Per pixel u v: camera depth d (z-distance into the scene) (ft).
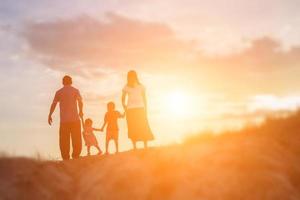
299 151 28.09
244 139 29.76
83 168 31.24
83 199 27.12
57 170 29.73
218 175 25.66
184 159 27.94
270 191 24.63
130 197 26.35
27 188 26.89
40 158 31.30
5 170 27.96
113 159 30.35
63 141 40.34
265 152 27.30
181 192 25.34
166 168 27.55
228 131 33.09
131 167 28.14
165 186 26.13
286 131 30.68
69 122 40.09
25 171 28.19
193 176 26.08
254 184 24.98
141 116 39.22
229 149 27.89
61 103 40.40
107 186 27.27
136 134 38.78
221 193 24.77
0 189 26.25
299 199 24.52
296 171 26.18
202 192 24.97
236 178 25.34
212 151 28.07
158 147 34.17
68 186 28.30
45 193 26.89
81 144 40.57
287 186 24.99
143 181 26.99
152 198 25.96
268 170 25.73
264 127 32.01
